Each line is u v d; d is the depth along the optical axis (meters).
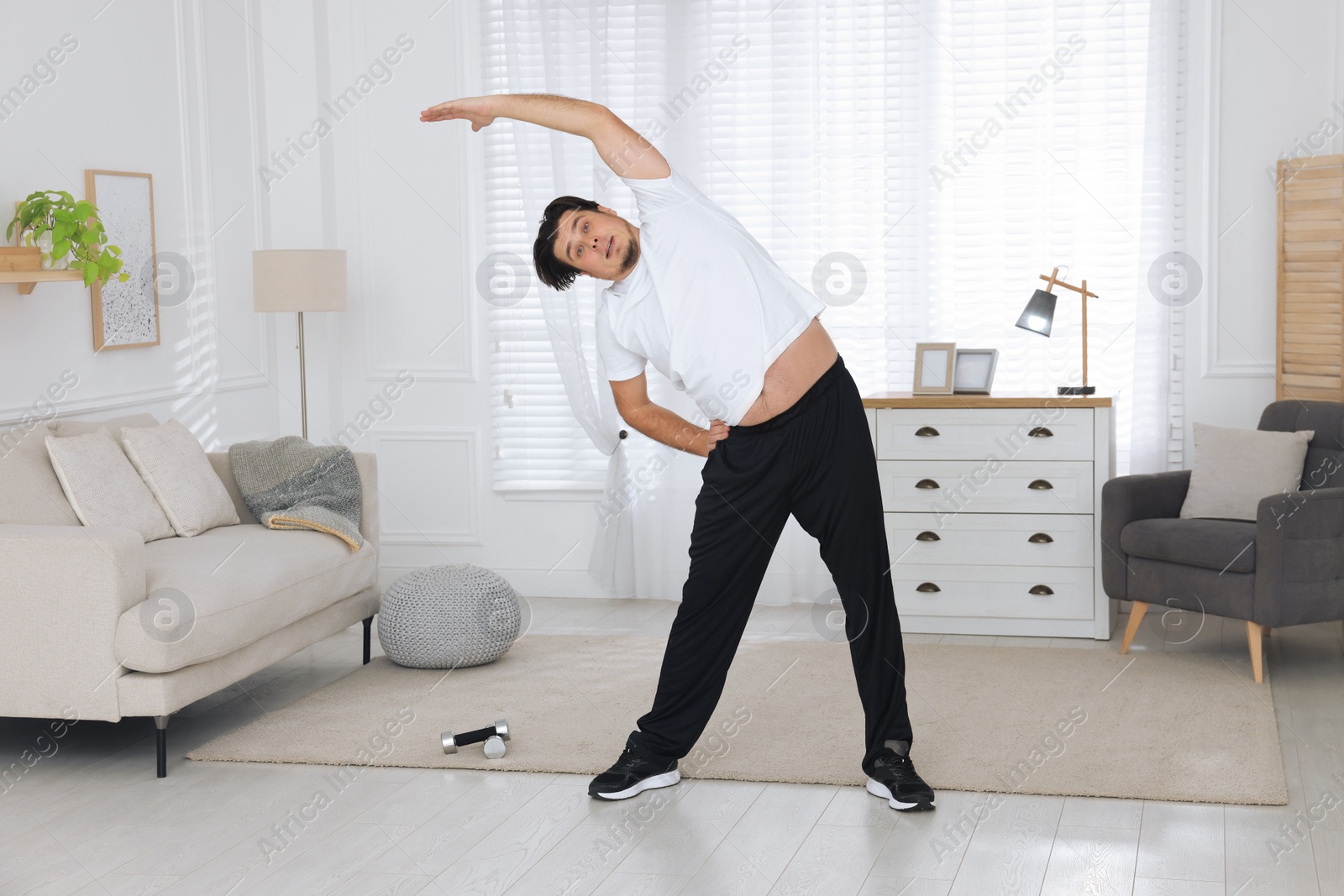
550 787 3.10
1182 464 4.88
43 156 4.10
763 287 2.79
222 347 5.08
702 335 2.78
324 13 5.37
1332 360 4.44
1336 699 3.65
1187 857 2.57
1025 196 4.91
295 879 2.58
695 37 5.04
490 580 4.27
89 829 2.88
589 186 5.20
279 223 5.40
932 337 5.01
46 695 3.23
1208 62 4.70
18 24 3.99
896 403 4.60
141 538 3.28
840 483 2.86
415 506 5.55
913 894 2.43
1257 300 4.76
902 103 4.95
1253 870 2.50
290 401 5.50
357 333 5.53
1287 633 4.51
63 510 3.64
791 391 2.81
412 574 4.30
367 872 2.61
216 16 5.04
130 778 3.22
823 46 4.98
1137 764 3.10
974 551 4.59
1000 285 4.95
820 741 3.37
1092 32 4.80
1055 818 2.80
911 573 4.66
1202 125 4.74
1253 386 4.79
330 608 4.10
